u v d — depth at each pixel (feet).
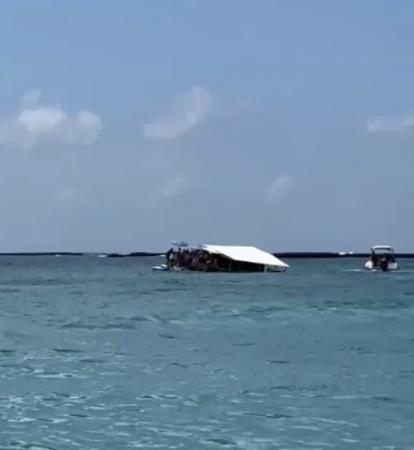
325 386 94.22
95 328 165.68
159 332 156.97
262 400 86.07
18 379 99.96
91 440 69.87
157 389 92.58
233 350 127.65
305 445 68.18
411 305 225.35
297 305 226.38
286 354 122.21
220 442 69.15
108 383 96.84
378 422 75.97
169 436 71.05
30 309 218.18
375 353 123.13
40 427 74.33
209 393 90.12
